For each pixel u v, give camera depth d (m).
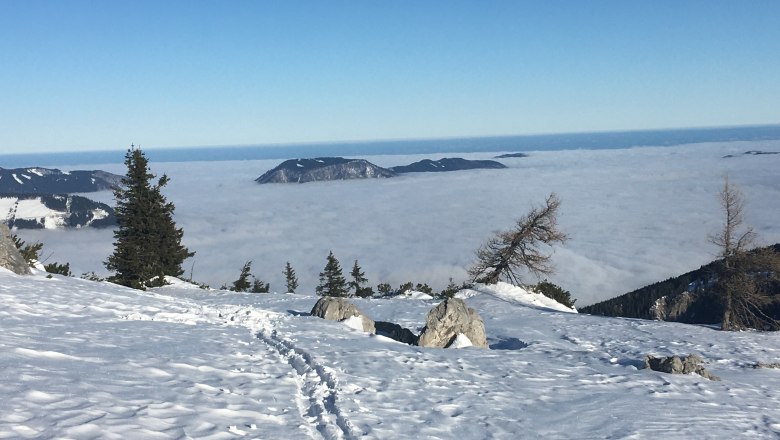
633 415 11.82
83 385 9.12
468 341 19.62
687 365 16.67
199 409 8.93
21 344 11.23
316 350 15.00
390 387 12.24
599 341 23.73
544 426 10.72
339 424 9.46
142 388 9.55
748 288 32.38
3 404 7.68
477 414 11.06
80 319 15.63
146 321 16.91
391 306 32.09
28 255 27.16
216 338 15.37
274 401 10.16
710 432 11.00
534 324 28.59
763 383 16.42
